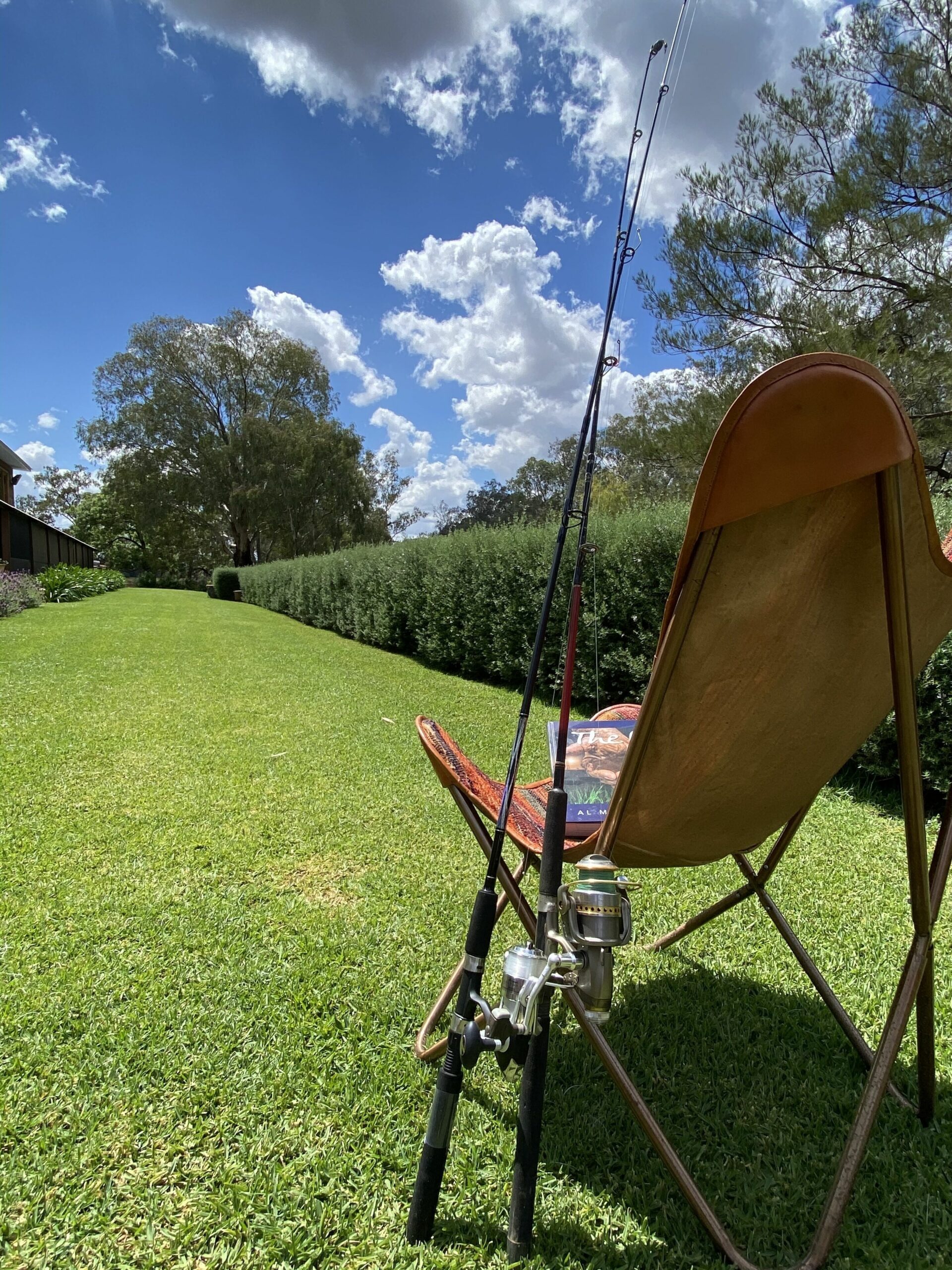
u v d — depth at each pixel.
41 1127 1.38
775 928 2.22
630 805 1.13
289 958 2.00
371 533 37.94
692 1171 1.31
